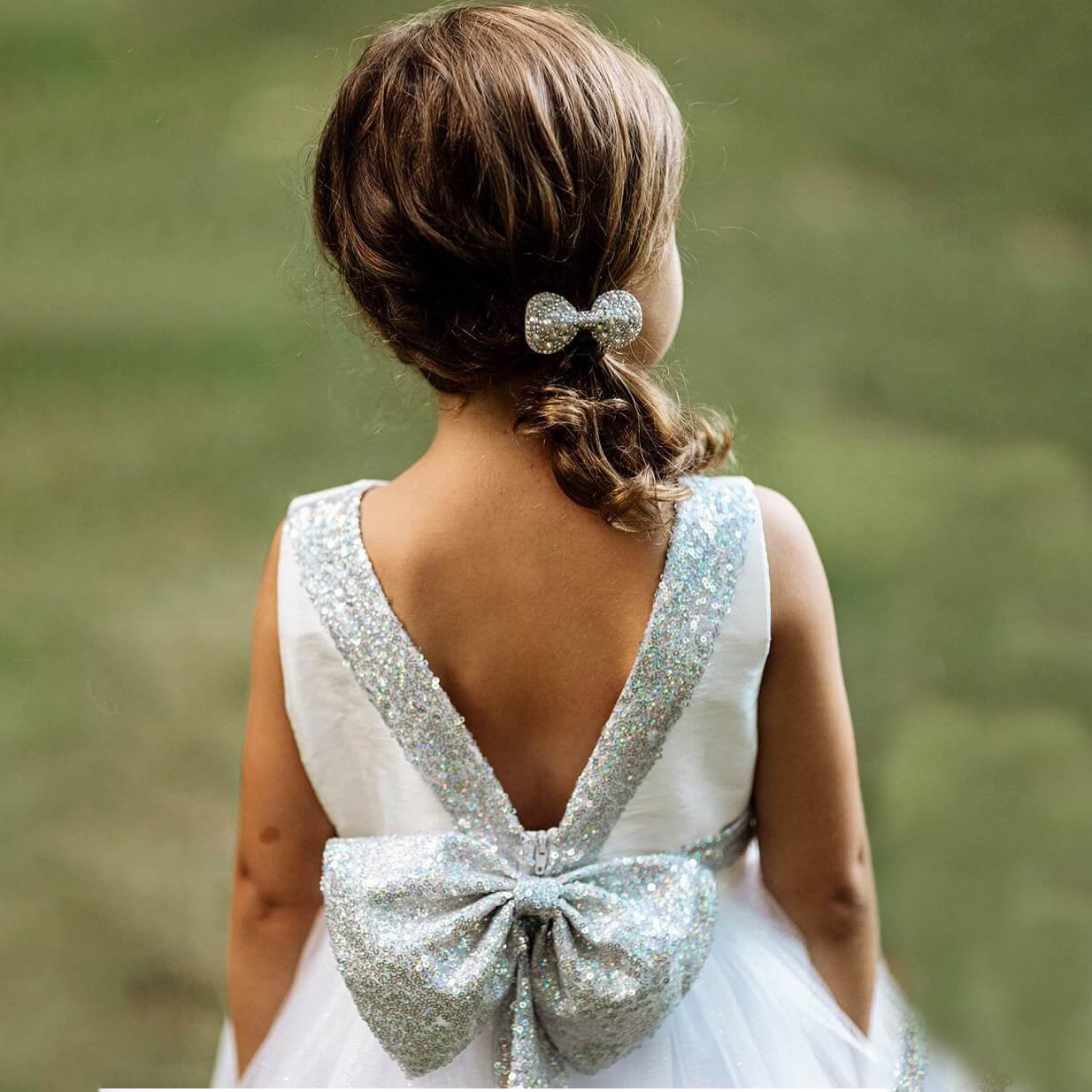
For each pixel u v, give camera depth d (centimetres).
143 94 859
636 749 180
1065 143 820
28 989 371
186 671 485
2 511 565
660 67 878
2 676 484
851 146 816
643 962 176
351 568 180
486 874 180
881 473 572
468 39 172
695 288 693
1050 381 636
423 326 174
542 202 165
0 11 942
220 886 404
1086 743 439
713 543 179
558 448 172
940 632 485
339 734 186
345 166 177
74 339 663
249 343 658
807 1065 200
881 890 390
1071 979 352
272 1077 207
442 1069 190
